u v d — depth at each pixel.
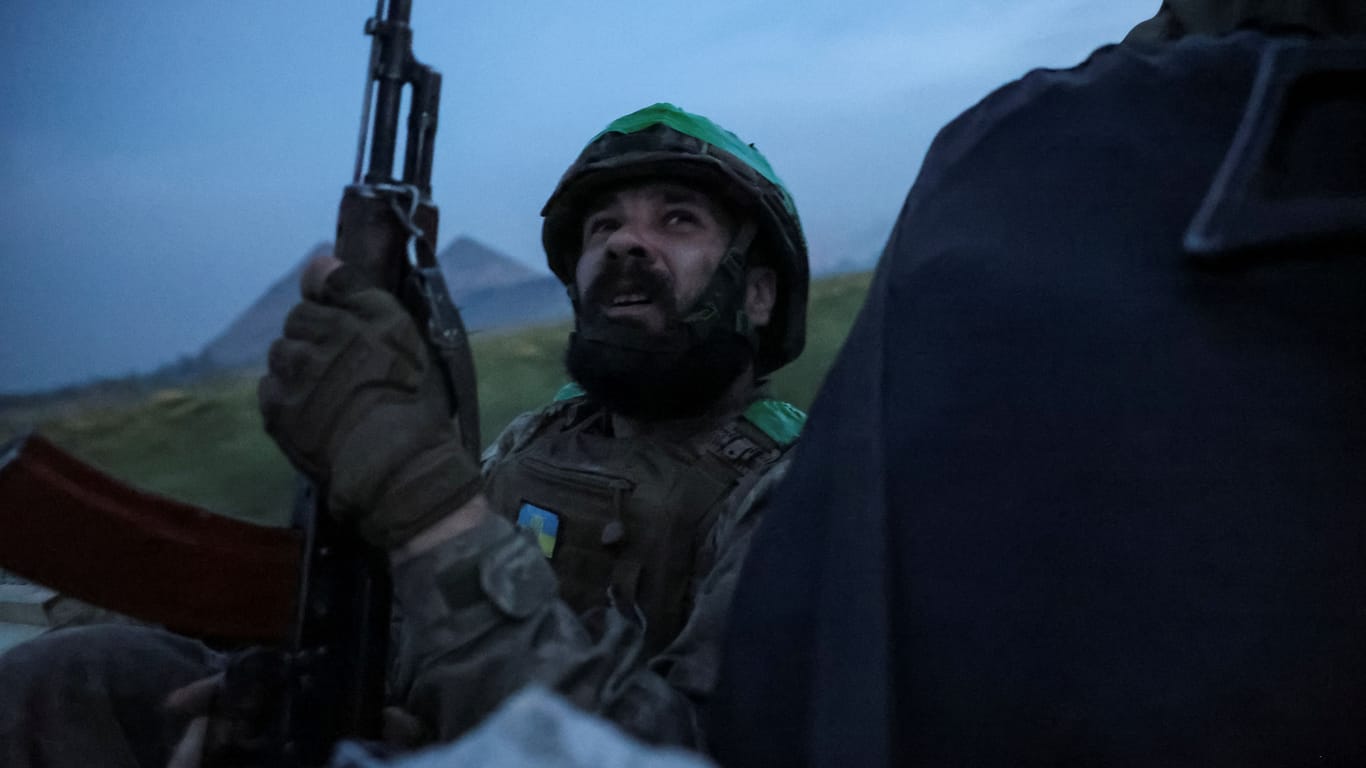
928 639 0.55
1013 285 0.58
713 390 1.27
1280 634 0.49
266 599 0.86
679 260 1.27
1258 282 0.54
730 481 1.20
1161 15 0.77
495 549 0.78
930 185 0.68
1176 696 0.50
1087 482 0.53
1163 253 0.56
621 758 0.32
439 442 0.78
